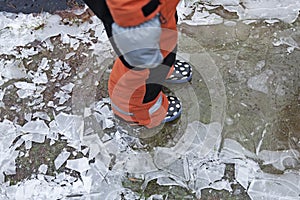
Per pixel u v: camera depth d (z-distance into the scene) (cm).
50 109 150
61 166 139
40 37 164
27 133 145
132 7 99
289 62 156
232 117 146
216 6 170
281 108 147
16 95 152
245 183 135
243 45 161
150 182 136
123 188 135
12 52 161
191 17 168
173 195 134
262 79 153
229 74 155
